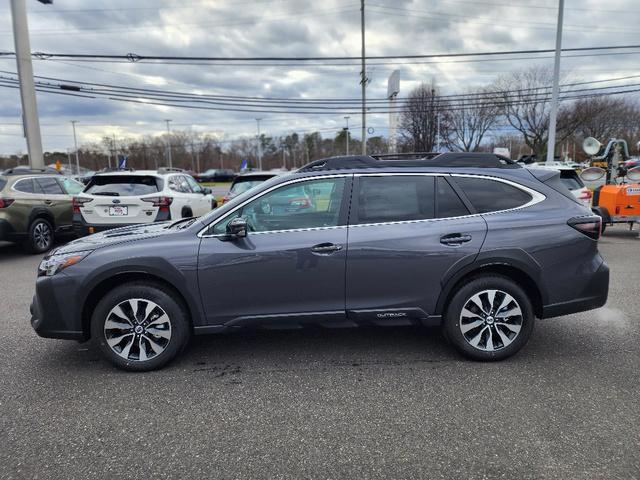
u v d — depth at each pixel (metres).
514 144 63.19
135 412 3.21
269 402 3.33
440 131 49.06
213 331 3.83
